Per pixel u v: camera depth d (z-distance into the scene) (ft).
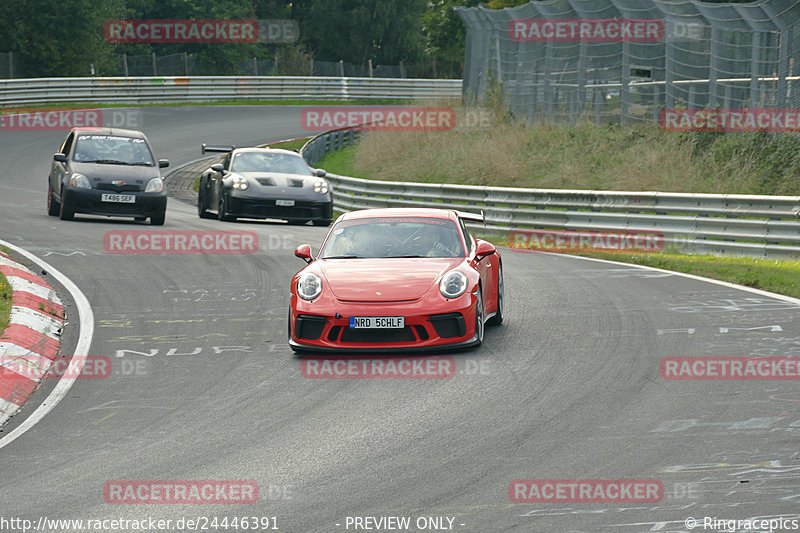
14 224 224.74
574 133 344.08
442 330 108.78
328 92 639.76
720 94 304.50
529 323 126.82
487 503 63.77
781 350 107.14
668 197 216.54
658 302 140.97
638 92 330.13
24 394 96.99
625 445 75.31
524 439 77.82
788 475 67.21
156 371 104.83
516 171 325.83
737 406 85.35
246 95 611.06
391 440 78.59
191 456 75.97
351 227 126.00
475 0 608.19
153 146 443.32
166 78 577.43
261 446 78.02
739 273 170.40
